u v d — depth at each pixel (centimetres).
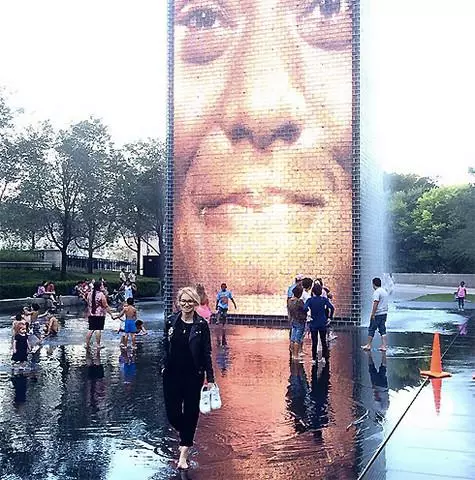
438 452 689
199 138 2367
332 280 2175
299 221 2223
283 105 2258
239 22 2325
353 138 2170
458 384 1083
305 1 2239
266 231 2264
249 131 2298
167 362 651
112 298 3712
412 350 1548
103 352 1531
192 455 690
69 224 4478
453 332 2012
